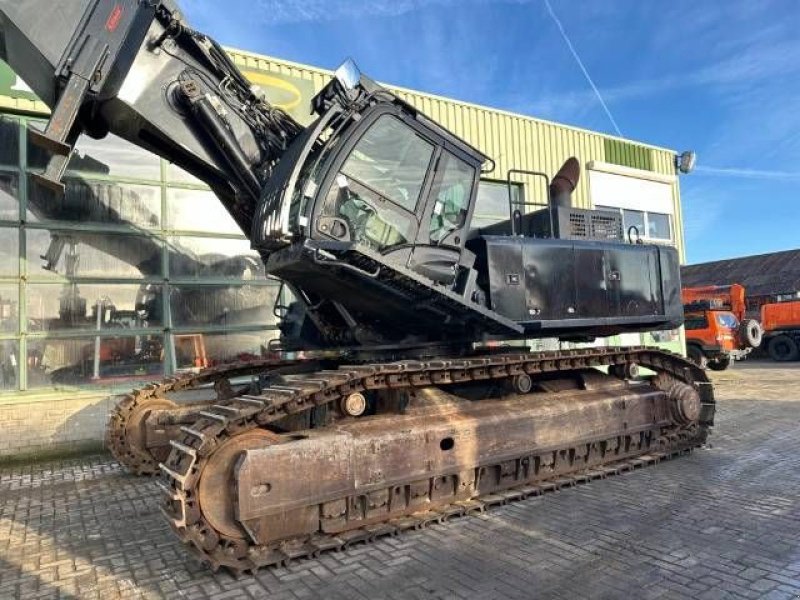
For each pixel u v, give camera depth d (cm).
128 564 425
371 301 520
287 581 388
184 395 857
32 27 474
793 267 3441
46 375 796
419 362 505
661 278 695
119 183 861
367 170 498
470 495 521
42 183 486
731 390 1365
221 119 520
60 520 528
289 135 555
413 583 379
